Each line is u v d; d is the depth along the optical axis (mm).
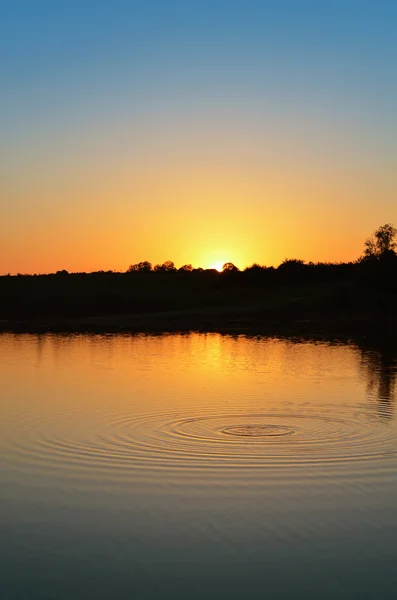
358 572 8602
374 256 65375
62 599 7934
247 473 12117
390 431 15242
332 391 20438
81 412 17109
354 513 10344
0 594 8047
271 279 86312
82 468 12406
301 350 33406
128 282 86188
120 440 14281
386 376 23766
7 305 63375
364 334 43781
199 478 11867
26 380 22641
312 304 61094
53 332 44375
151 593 8070
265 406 17969
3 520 10117
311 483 11633
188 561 8844
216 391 20359
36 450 13547
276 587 8227
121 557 8977
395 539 9508
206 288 82875
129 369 25656
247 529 9805
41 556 8984
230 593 8094
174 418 16406
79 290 74812
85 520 10109
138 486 11477
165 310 64000
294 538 9531
